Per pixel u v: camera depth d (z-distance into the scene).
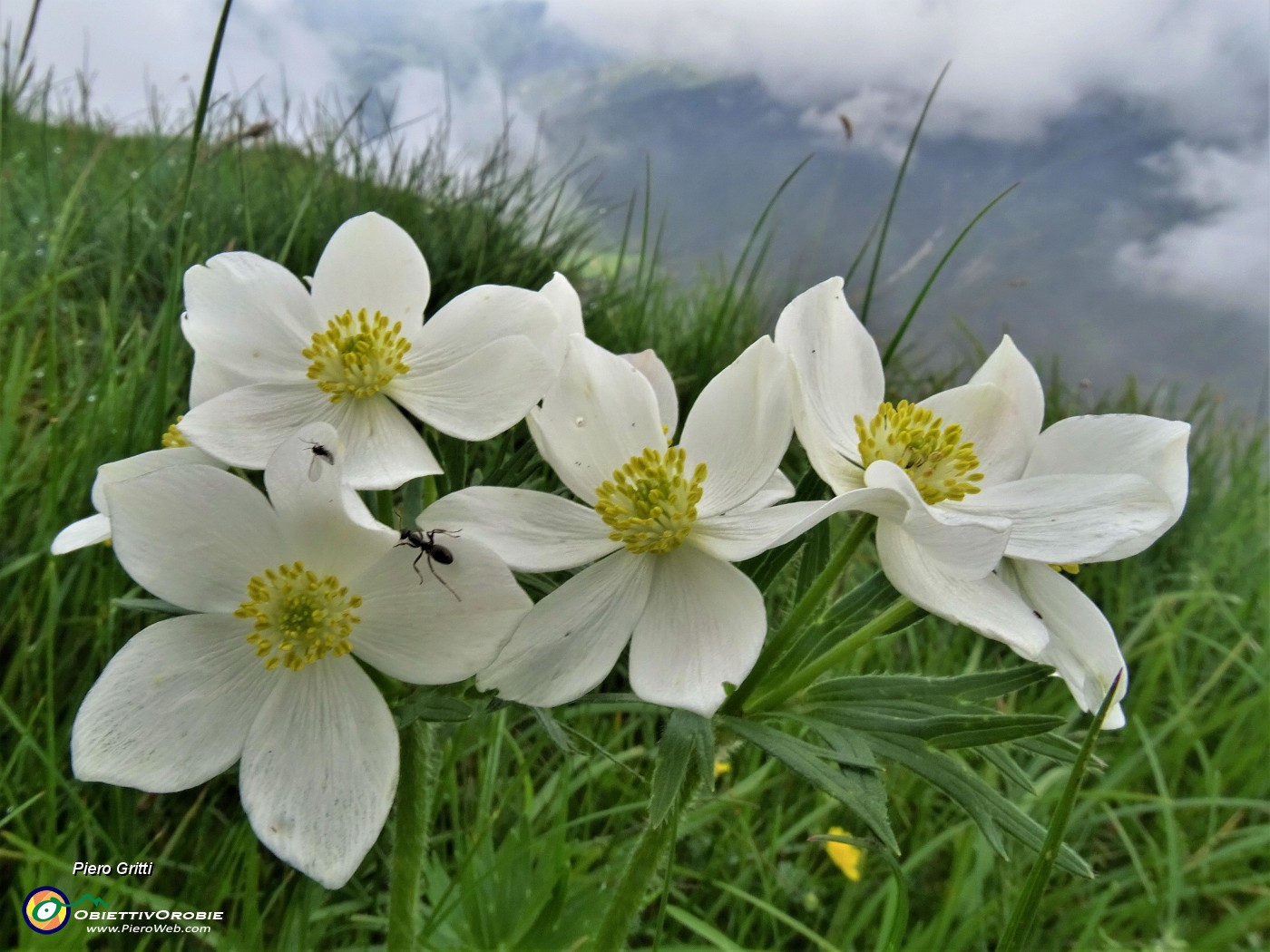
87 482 0.12
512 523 0.07
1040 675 0.07
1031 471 0.08
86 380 0.15
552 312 0.07
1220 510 0.23
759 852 0.14
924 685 0.07
